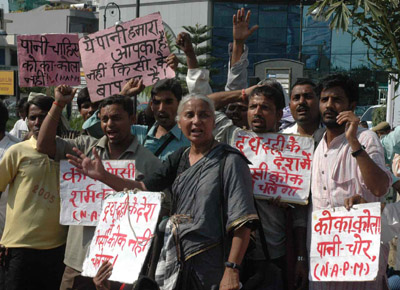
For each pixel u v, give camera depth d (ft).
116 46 17.52
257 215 12.07
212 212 11.87
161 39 17.33
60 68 18.37
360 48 156.04
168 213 14.48
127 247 11.93
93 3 271.69
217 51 171.12
